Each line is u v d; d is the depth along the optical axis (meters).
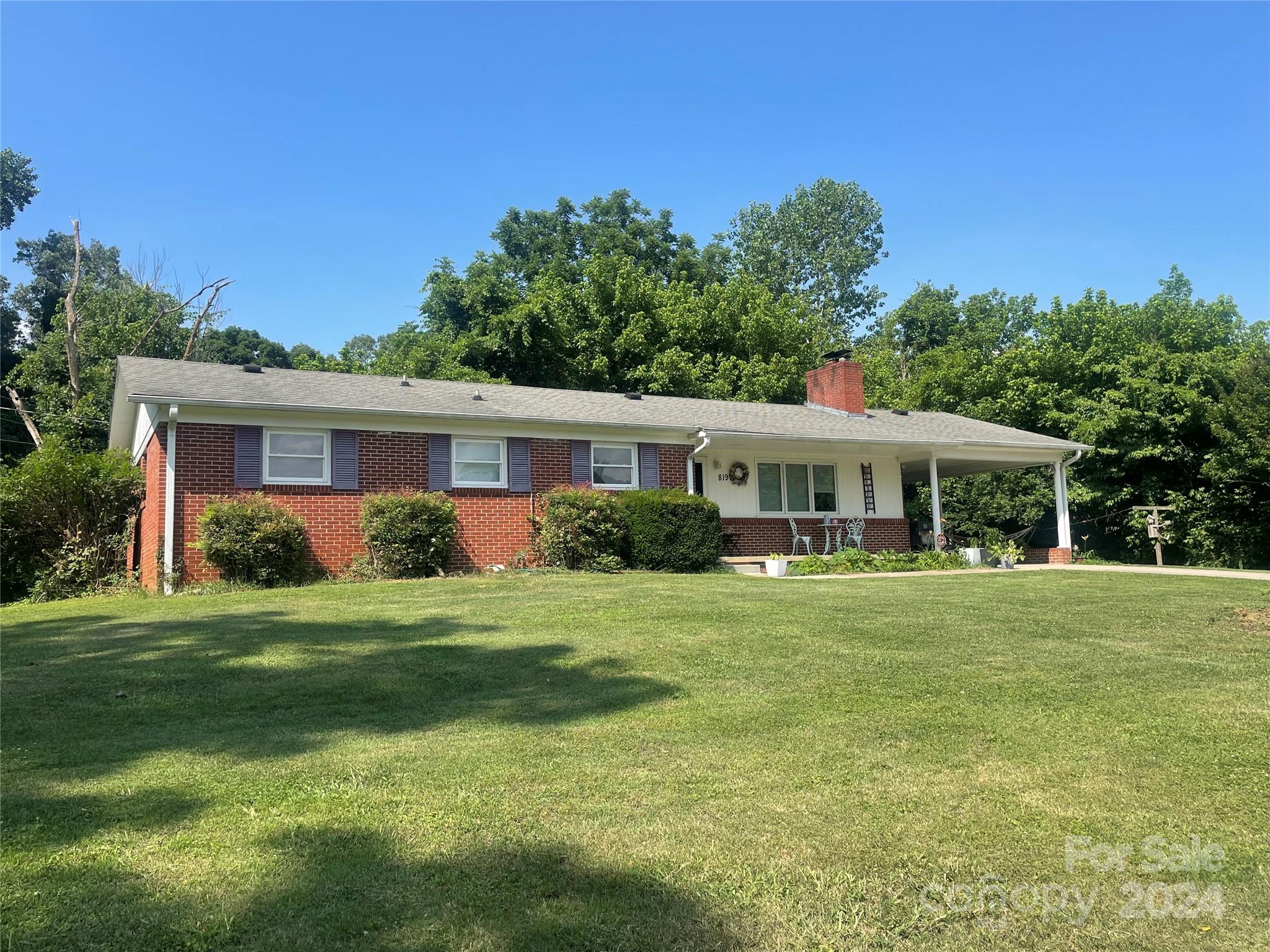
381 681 6.77
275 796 4.36
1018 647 7.91
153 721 5.76
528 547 16.38
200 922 3.09
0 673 7.10
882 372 34.56
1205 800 4.38
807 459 20.56
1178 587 12.71
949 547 21.42
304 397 15.01
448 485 15.80
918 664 7.23
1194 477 23.97
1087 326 28.73
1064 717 5.74
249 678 6.85
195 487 13.70
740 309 33.84
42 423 29.67
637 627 8.87
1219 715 5.74
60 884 3.36
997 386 30.08
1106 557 25.61
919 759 4.96
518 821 4.07
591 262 34.78
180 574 13.38
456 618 9.50
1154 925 3.22
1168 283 36.06
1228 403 21.11
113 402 17.72
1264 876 3.59
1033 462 22.70
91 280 43.19
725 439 17.97
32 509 14.66
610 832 3.94
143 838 3.82
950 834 3.96
